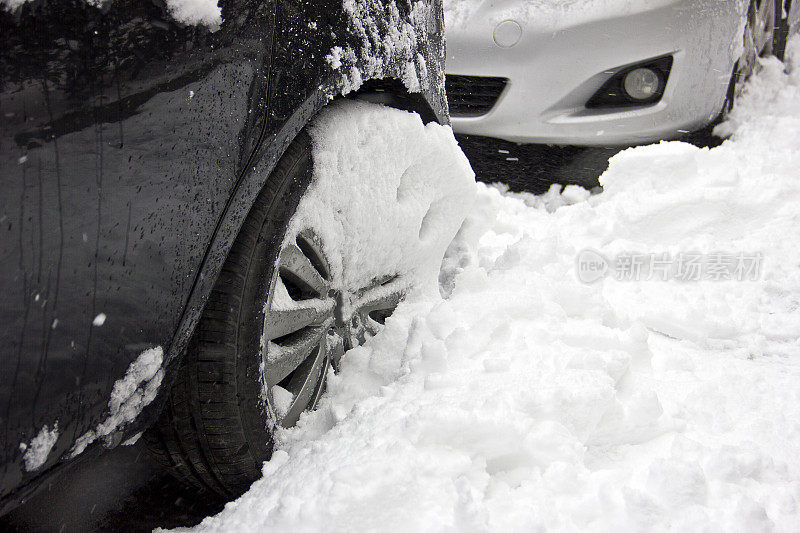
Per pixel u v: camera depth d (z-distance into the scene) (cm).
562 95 396
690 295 307
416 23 219
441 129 241
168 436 161
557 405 172
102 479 188
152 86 123
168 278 133
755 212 352
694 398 201
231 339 155
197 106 133
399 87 214
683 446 173
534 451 165
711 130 439
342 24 177
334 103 195
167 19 125
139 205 123
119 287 123
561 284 254
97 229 116
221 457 164
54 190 108
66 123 109
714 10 392
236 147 144
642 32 381
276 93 153
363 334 223
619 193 374
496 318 210
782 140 412
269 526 148
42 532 167
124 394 129
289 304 175
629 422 183
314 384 194
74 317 116
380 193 210
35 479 116
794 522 156
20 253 105
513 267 282
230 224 147
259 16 147
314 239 183
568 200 414
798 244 333
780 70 467
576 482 160
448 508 147
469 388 179
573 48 387
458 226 267
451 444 162
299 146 175
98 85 113
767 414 203
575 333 214
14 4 102
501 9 396
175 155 129
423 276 254
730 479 166
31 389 111
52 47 106
